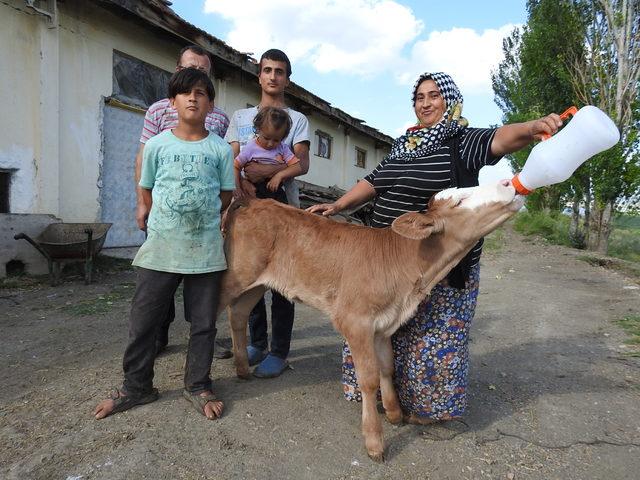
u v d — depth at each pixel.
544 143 2.47
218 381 3.64
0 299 5.72
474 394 3.62
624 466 2.72
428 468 2.64
